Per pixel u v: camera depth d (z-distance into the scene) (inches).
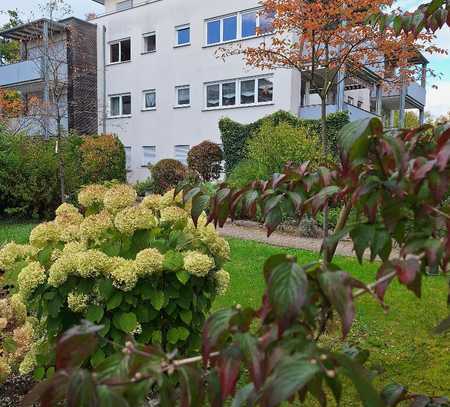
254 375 29.9
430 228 45.5
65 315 100.0
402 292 188.5
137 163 719.7
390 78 338.6
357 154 39.2
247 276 216.2
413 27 75.7
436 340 142.6
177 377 34.5
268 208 56.9
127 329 93.9
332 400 100.0
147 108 700.7
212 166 561.9
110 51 741.3
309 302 32.9
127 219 103.7
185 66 650.2
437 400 47.4
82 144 571.5
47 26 626.2
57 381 27.9
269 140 412.8
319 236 342.0
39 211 432.5
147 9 686.5
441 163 39.0
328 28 275.1
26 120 551.2
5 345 99.4
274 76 563.8
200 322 106.0
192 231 109.4
